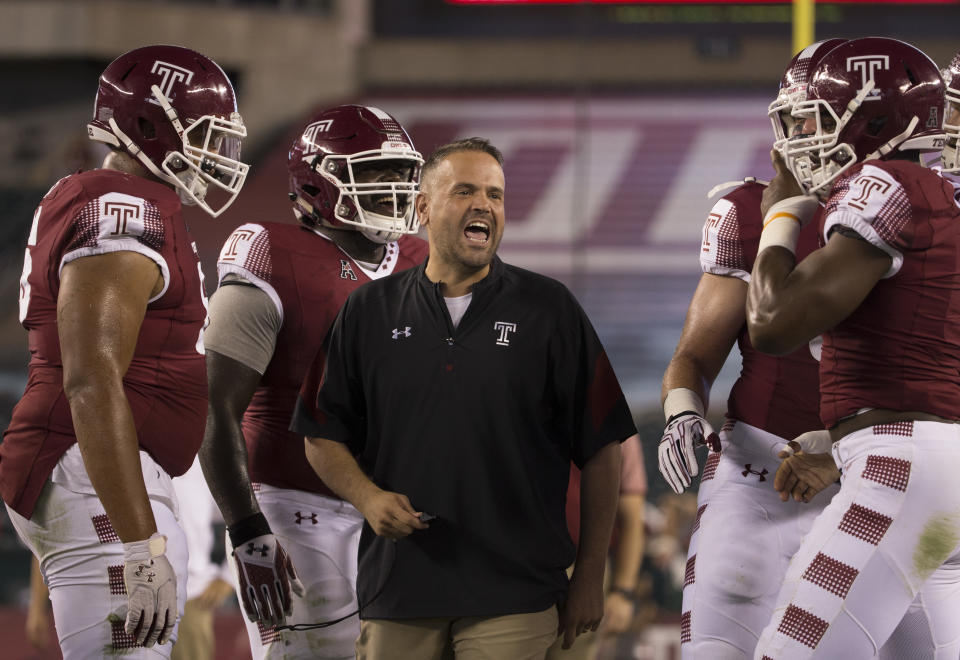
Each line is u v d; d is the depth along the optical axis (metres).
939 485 8.52
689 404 10.17
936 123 9.43
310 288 11.43
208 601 16.17
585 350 9.90
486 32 63.25
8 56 59.44
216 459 10.80
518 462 9.59
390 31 63.50
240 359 11.02
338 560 11.47
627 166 59.25
